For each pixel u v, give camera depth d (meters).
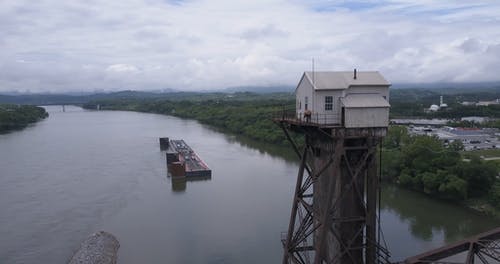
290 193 79.25
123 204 75.25
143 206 73.94
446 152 83.56
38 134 181.62
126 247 56.22
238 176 95.38
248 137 163.50
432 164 81.75
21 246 57.12
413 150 85.19
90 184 89.50
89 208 73.00
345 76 30.69
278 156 119.94
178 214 69.12
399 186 86.75
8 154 125.62
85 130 198.75
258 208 70.81
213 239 57.94
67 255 54.38
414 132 143.25
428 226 62.56
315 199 33.19
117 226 64.06
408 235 58.69
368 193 29.59
